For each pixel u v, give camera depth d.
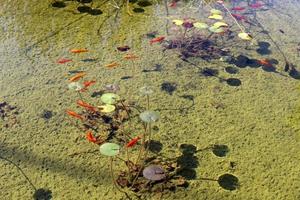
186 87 2.72
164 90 2.68
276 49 3.12
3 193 2.03
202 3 3.67
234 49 3.09
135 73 2.80
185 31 3.24
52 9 3.44
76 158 2.22
